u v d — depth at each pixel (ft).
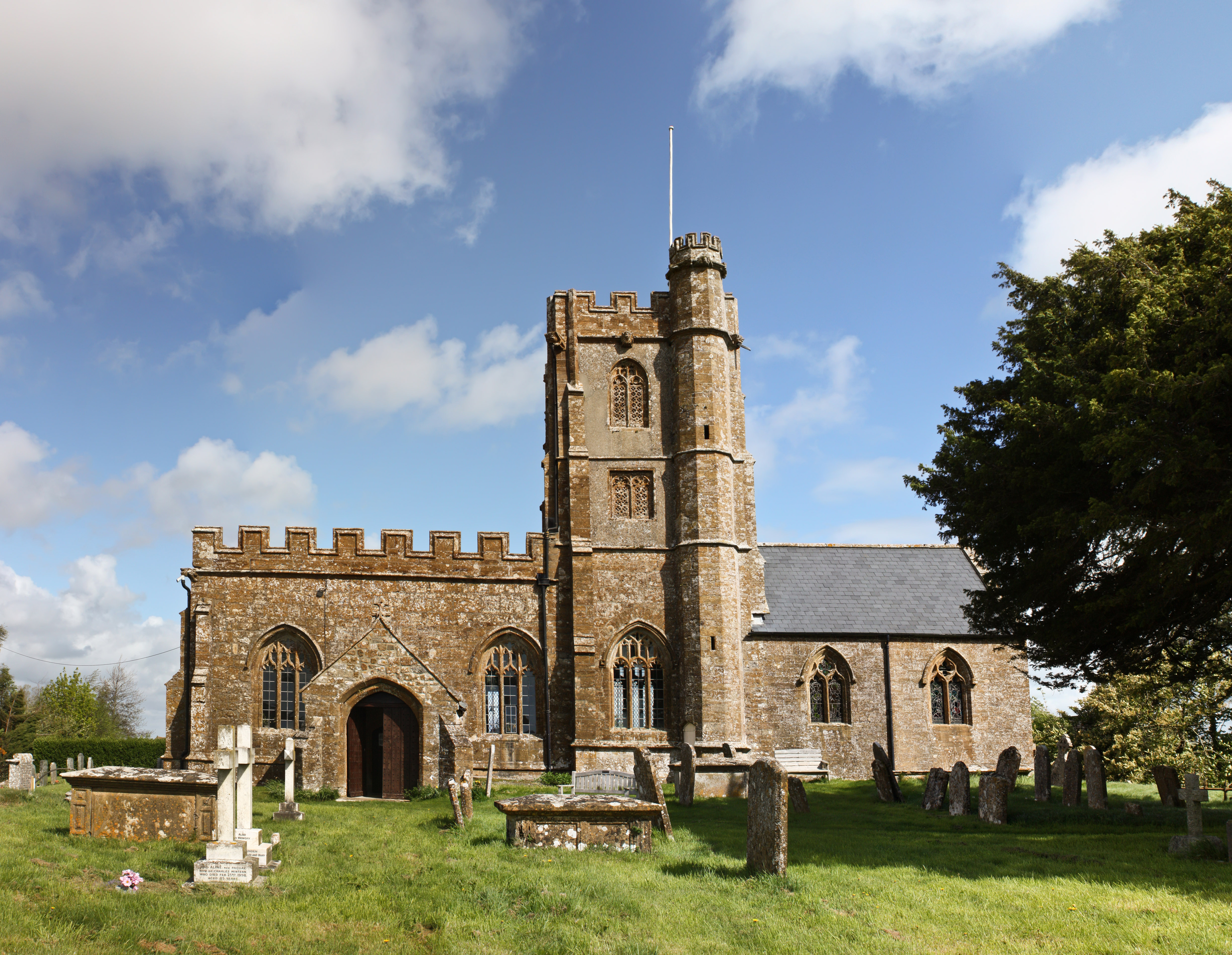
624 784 109.40
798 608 142.10
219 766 50.49
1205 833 68.59
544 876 51.88
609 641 131.23
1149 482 67.41
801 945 40.98
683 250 140.87
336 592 126.00
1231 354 67.62
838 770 135.13
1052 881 52.70
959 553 156.04
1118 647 87.45
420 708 117.29
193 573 123.65
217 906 44.45
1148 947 40.63
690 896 48.49
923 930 43.34
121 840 58.39
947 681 140.56
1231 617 88.94
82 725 264.11
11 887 43.86
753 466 142.41
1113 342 76.89
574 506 133.90
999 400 89.45
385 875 52.90
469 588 129.80
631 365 140.67
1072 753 89.81
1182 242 79.77
